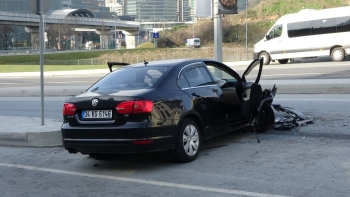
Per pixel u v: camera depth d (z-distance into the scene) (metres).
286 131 9.05
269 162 6.99
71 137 6.96
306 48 27.84
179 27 89.38
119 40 130.38
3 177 7.11
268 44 29.17
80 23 107.06
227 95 8.43
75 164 7.67
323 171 6.37
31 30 101.75
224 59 43.25
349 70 20.73
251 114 8.52
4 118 11.73
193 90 7.42
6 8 105.94
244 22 76.62
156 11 155.88
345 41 26.62
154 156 7.79
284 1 80.31
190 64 7.80
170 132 6.79
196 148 7.36
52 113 13.82
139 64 8.06
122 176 6.77
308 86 14.61
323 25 27.27
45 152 8.63
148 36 148.00
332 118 9.93
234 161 7.17
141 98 6.57
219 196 5.62
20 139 9.26
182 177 6.50
